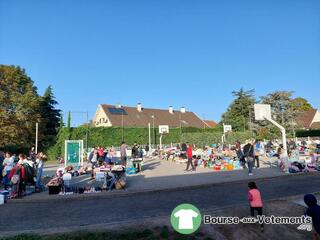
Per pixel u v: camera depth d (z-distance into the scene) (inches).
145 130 1801.2
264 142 1544.0
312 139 1845.5
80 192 493.7
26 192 504.7
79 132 1486.2
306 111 2842.0
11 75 1512.1
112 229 281.7
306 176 665.0
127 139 1696.6
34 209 401.1
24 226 312.8
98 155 778.2
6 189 533.0
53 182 496.1
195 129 2102.6
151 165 996.6
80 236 257.3
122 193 475.5
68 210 386.0
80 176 729.0
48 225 313.0
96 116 2277.3
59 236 259.3
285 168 699.4
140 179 644.7
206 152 1101.7
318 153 1064.2
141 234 260.5
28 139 1483.8
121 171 516.4
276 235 274.4
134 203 413.4
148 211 359.9
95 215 350.0
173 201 416.5
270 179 623.8
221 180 585.9
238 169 794.2
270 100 2059.5
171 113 2674.7
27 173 496.7
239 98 2415.1
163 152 1384.1
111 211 368.2
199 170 801.6
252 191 310.2
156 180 620.7
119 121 2166.6
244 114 2347.4
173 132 2011.6
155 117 2463.1
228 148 1422.2
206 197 439.8
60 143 1470.2
